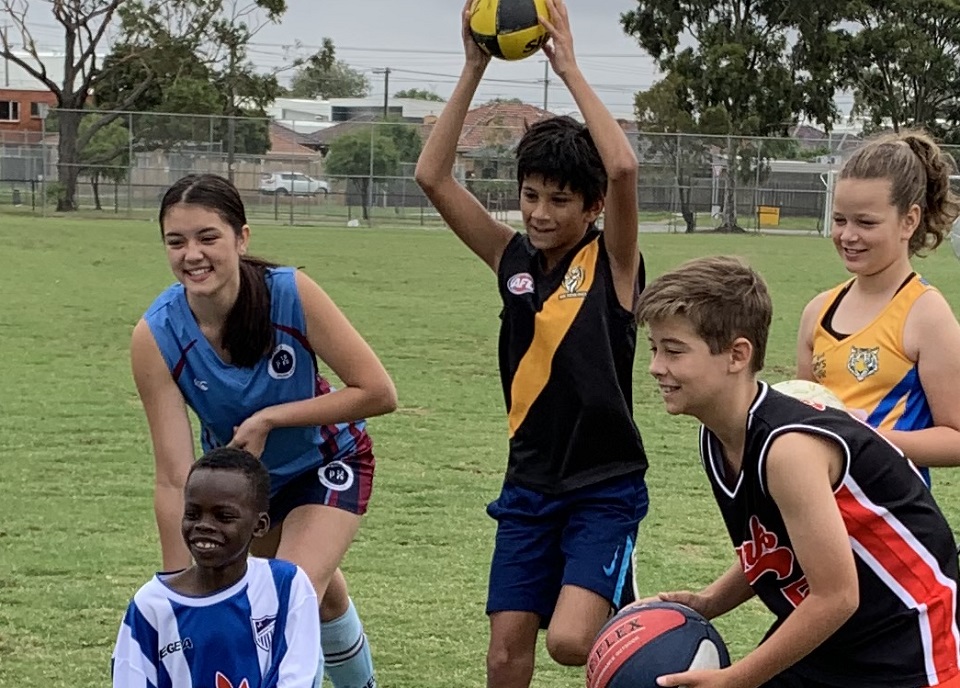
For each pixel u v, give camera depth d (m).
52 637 4.56
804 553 2.62
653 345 2.78
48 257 21.36
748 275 2.75
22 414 8.94
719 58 46.50
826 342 3.64
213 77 46.53
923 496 2.78
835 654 2.79
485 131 35.25
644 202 37.28
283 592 3.11
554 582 3.77
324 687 4.32
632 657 2.82
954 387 3.39
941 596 2.74
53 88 42.84
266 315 3.55
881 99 52.28
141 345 3.62
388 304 16.19
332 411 3.60
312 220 35.97
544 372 3.74
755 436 2.67
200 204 3.42
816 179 37.38
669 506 6.80
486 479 7.35
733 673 2.70
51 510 6.42
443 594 5.21
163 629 3.03
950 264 26.45
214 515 2.99
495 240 4.10
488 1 3.92
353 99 92.94
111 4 42.78
